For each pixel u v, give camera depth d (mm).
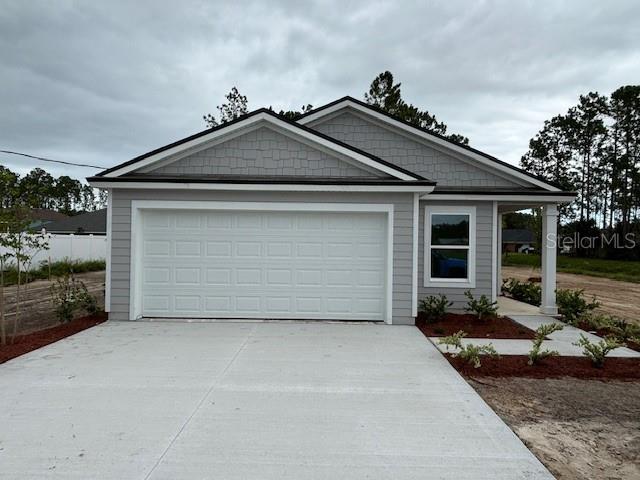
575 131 46062
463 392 4766
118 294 8445
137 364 5594
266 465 3143
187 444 3439
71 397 4426
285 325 8172
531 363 5793
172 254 8633
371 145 11016
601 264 34844
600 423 4059
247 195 8492
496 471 3121
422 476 3029
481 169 10734
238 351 6289
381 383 5004
